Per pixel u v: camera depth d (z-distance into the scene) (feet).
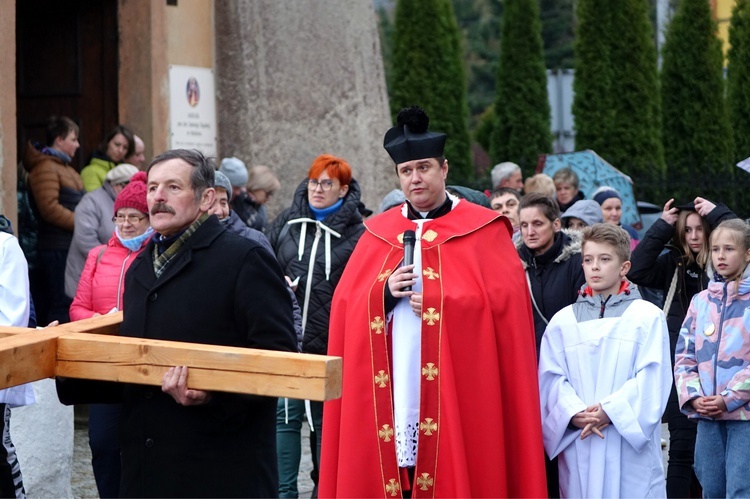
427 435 16.37
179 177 14.03
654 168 49.57
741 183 46.50
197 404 12.80
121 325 14.16
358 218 24.23
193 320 13.78
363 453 16.69
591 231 18.21
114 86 34.30
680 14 58.70
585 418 17.29
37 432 22.15
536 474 16.33
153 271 14.19
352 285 17.49
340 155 37.76
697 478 21.03
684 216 22.76
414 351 16.87
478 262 16.89
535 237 21.27
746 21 59.16
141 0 34.01
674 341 22.79
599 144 56.90
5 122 27.76
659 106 57.57
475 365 16.51
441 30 59.57
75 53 34.63
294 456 23.15
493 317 16.69
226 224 22.86
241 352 12.36
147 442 13.76
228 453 13.69
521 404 16.53
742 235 19.36
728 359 19.12
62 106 34.78
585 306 18.17
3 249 17.79
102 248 22.31
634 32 57.06
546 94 61.11
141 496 13.75
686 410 19.56
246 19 36.94
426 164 17.20
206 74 36.52
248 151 36.63
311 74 37.63
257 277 13.93
